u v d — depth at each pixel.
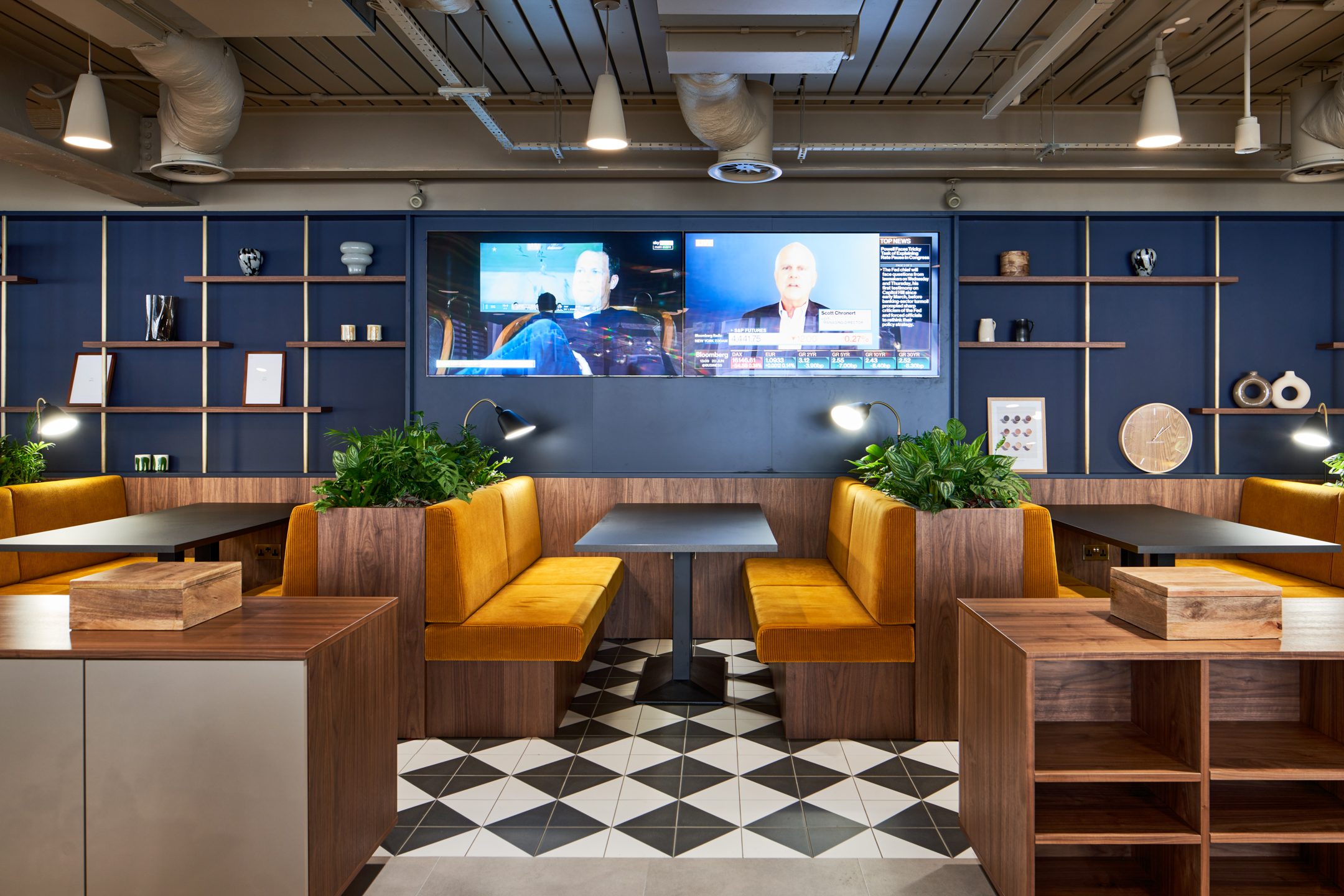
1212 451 4.74
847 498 3.80
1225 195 4.62
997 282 4.61
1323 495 3.95
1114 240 4.74
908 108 4.36
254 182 4.64
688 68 3.05
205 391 4.67
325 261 4.75
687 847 2.23
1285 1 3.17
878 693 3.01
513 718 3.03
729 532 3.28
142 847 1.65
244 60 3.76
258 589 3.84
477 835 2.30
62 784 1.66
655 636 4.45
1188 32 3.41
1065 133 4.36
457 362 4.57
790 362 4.53
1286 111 4.36
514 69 3.86
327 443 4.75
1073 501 4.60
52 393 4.79
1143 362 4.74
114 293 4.79
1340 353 4.71
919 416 4.52
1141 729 1.95
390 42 3.57
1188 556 4.59
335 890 1.76
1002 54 3.66
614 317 4.55
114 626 1.79
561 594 3.42
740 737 3.04
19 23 3.34
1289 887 1.83
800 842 2.26
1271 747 1.80
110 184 4.28
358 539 3.00
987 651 1.94
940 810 2.45
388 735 2.07
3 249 4.73
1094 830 1.71
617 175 4.52
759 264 4.53
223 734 1.63
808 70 3.07
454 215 4.55
